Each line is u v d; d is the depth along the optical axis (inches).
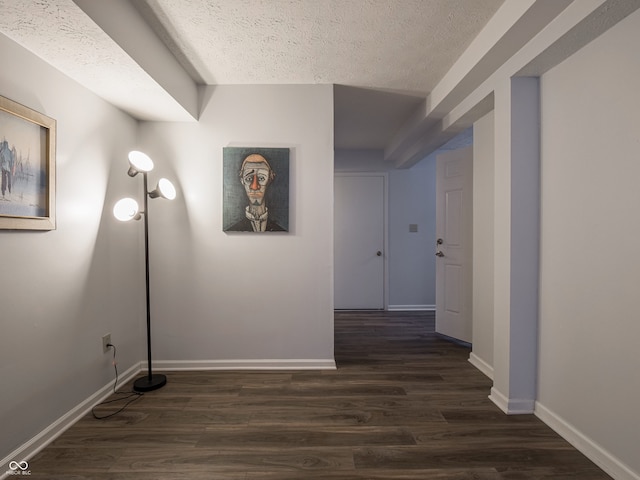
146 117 101.0
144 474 59.5
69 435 70.9
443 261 139.8
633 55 55.1
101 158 86.5
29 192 64.0
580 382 66.1
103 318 87.4
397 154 175.8
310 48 83.4
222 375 101.2
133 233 101.4
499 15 68.8
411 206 193.2
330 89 104.2
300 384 95.2
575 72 66.8
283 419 77.2
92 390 83.1
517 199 77.9
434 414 79.3
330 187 105.1
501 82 80.7
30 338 64.9
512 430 72.7
